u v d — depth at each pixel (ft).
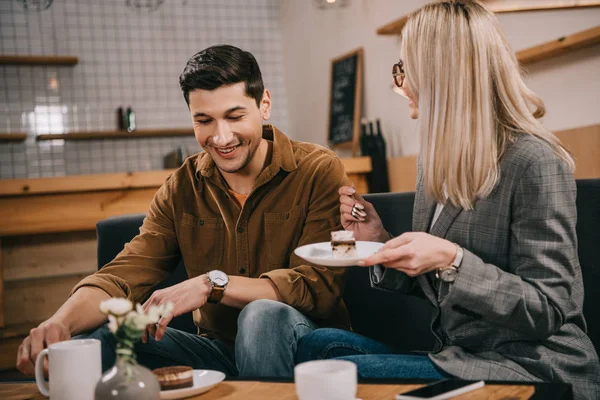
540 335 4.39
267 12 19.16
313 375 3.29
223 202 6.36
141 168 17.89
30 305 10.59
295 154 6.45
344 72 15.35
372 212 5.58
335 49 15.98
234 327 6.15
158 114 18.22
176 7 18.44
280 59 19.11
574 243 4.50
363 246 4.95
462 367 4.39
